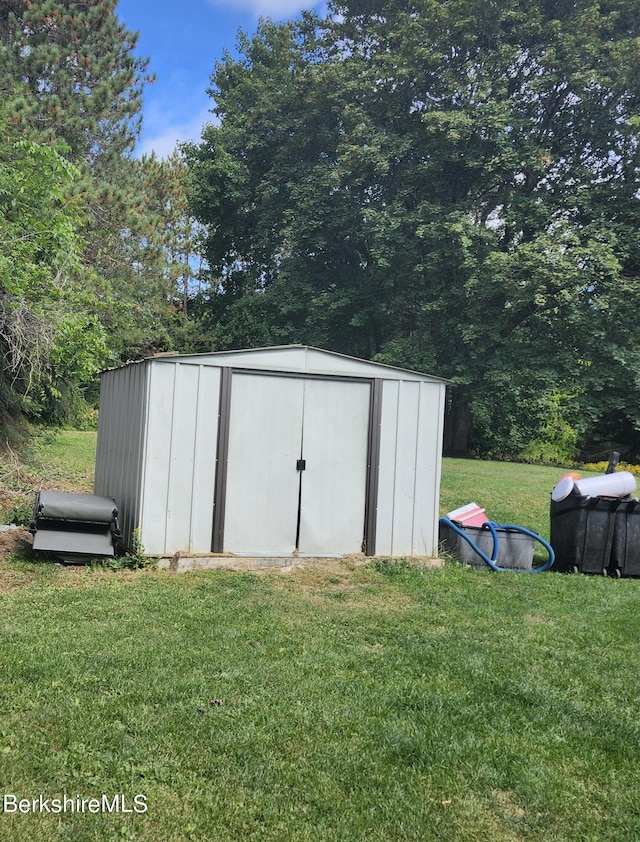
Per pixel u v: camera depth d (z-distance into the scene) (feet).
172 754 10.63
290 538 24.31
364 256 83.51
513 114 70.33
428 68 73.31
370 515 25.17
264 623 17.39
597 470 71.10
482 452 83.20
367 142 74.84
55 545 22.04
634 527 26.73
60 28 62.34
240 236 95.55
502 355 71.51
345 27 86.07
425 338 77.71
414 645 16.34
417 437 25.99
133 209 60.23
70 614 17.04
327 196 77.00
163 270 75.87
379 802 9.75
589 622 19.38
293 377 24.36
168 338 93.76
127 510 24.04
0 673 13.03
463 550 26.50
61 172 34.55
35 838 8.60
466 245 65.16
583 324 67.31
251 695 12.88
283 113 88.12
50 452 51.52
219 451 23.38
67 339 35.01
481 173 69.82
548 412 77.36
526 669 15.28
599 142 71.20
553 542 27.76
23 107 49.01
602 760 11.35
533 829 9.40
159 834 8.86
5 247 33.35
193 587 20.44
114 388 27.14
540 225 68.74
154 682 13.08
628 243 67.82
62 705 11.88
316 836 8.98
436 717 12.43
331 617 18.31
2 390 44.14
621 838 9.28
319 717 12.17
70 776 9.87
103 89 61.31
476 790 10.25
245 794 9.77
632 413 72.28
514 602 21.11
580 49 68.64
